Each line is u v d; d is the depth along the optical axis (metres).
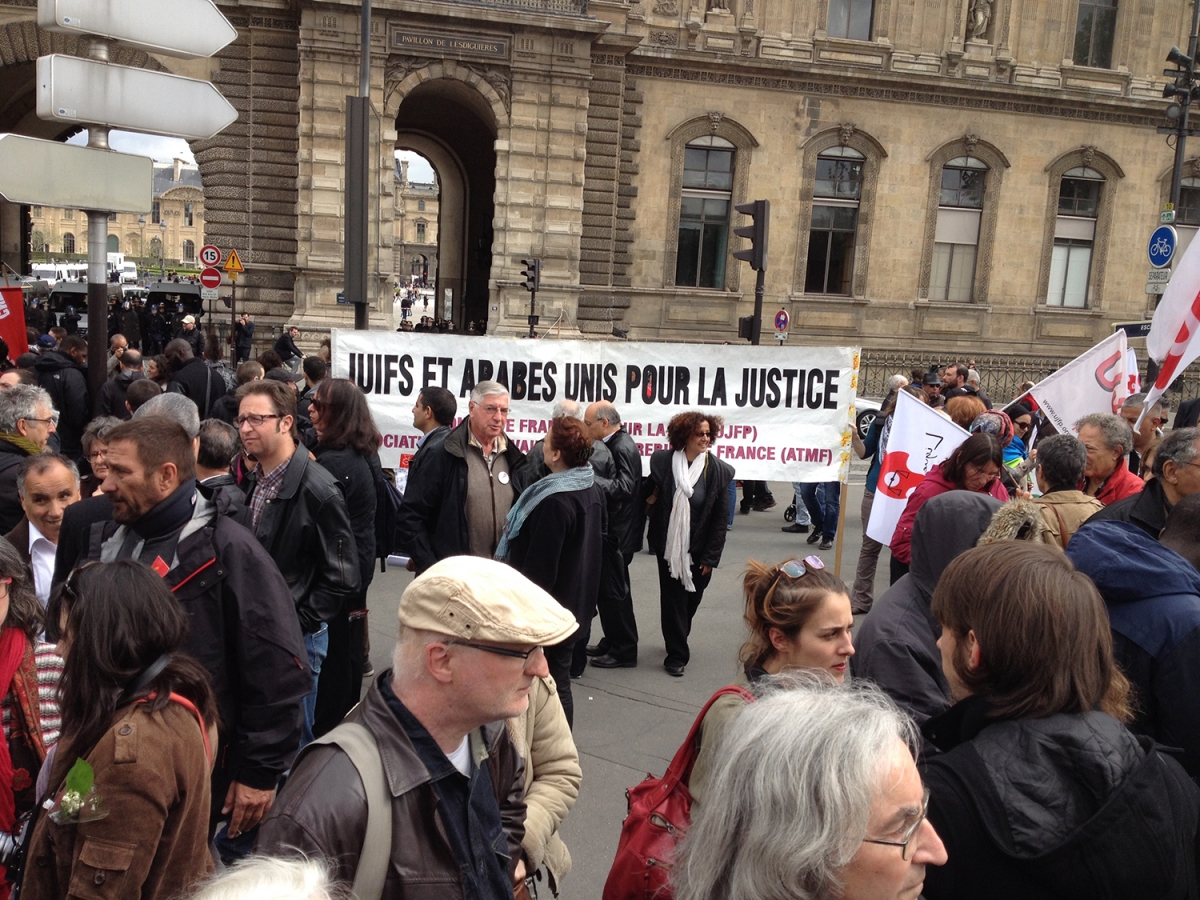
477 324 34.62
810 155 29.73
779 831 1.60
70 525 3.95
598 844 4.72
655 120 28.70
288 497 4.42
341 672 5.28
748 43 28.88
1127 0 31.05
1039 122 31.02
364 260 10.98
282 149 26.25
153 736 2.41
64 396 10.14
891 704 1.87
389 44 25.39
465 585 2.11
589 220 28.30
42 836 2.44
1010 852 1.96
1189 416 9.00
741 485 13.16
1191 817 2.08
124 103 5.41
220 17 5.74
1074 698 2.12
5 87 30.08
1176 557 3.00
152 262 102.06
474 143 36.38
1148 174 32.06
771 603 2.96
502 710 2.10
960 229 31.42
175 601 2.61
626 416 8.27
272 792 3.43
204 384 10.74
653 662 7.38
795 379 8.22
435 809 2.09
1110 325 32.53
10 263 35.53
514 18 25.56
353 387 5.59
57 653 2.63
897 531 5.29
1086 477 5.66
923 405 6.88
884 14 29.64
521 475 5.96
